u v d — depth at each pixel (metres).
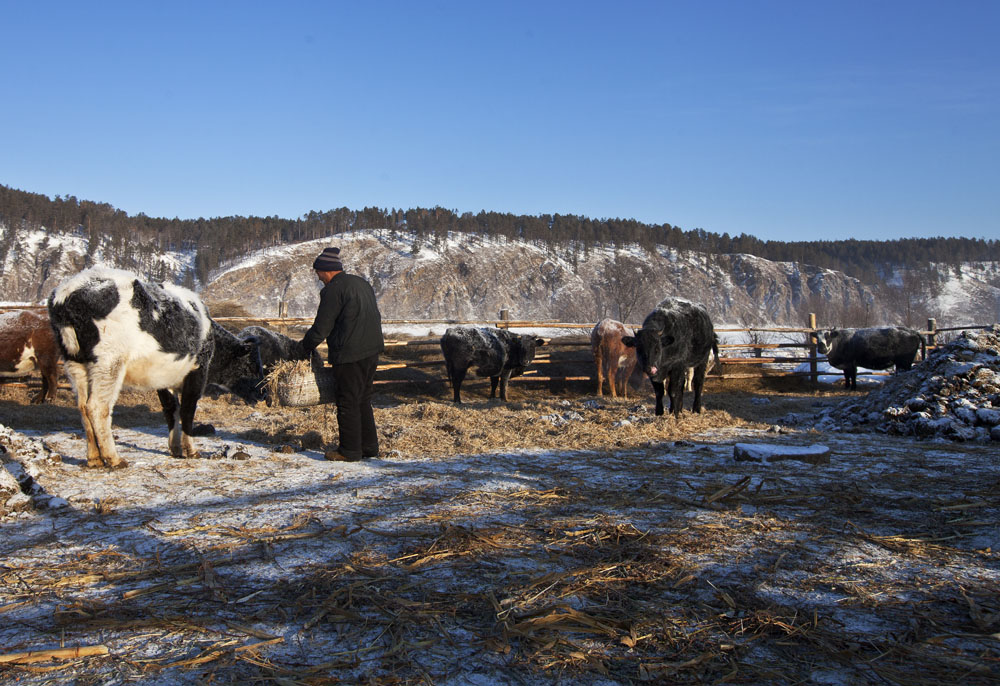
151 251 157.12
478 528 3.95
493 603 2.81
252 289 140.88
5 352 10.95
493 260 146.75
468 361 13.57
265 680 2.21
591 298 109.50
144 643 2.47
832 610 2.81
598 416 9.53
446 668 2.30
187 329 6.06
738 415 11.13
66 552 3.53
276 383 7.29
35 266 132.38
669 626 2.62
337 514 4.26
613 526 3.95
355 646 2.46
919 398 8.63
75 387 5.68
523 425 8.63
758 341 23.70
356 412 6.23
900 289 143.88
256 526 4.00
